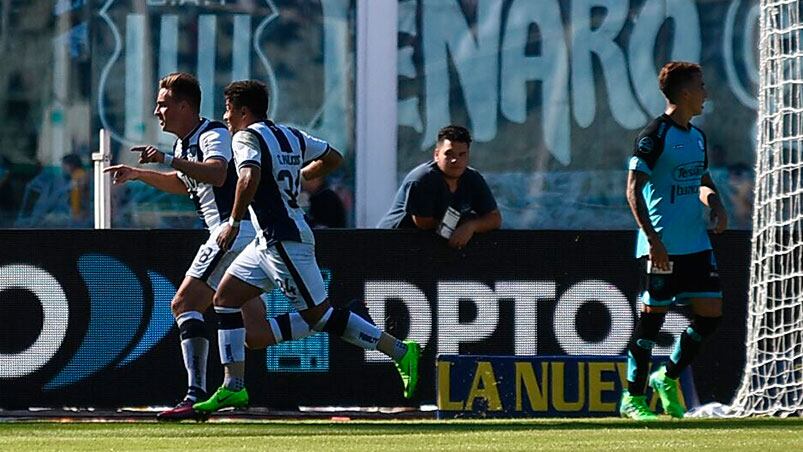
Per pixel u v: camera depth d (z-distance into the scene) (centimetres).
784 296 2836
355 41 3953
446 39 3956
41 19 3969
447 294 2898
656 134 2502
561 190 3962
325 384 2884
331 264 2895
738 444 1923
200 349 2520
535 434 2138
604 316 2897
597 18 3956
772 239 2870
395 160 3953
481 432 2202
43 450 1919
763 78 3009
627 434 2128
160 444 2003
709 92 3938
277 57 3956
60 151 3966
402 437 2089
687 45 3947
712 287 2541
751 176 3931
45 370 2888
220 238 2434
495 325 2895
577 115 3959
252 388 2881
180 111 2511
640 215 2492
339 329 2531
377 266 2895
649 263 2530
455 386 2748
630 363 2603
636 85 3953
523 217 3962
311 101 3953
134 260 2892
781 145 2997
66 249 2892
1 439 2111
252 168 2356
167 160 2405
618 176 3953
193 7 3959
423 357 2894
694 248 2528
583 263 2898
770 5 3055
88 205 3962
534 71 3959
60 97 3966
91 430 2316
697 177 2531
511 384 2758
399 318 2898
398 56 3953
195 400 2506
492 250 2902
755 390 2814
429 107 3959
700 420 2516
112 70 3966
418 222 2891
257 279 2462
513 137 3959
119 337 2892
